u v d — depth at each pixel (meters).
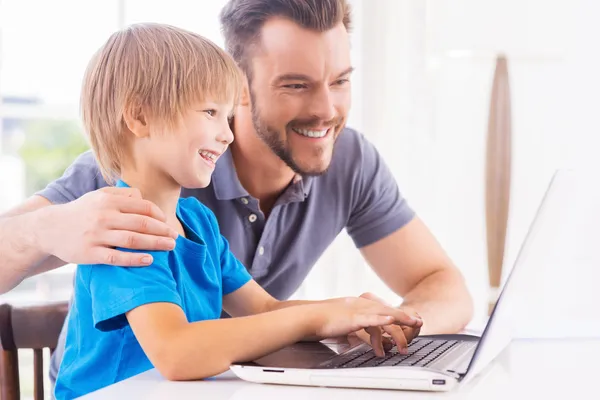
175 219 0.96
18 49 2.74
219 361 0.73
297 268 1.44
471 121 2.82
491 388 0.69
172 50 0.90
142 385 0.71
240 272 1.10
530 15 2.56
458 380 0.68
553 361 0.86
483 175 2.81
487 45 2.56
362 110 2.56
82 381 0.85
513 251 2.88
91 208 0.85
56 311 1.12
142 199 0.87
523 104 2.89
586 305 1.45
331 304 0.80
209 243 1.05
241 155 1.37
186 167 0.89
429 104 2.68
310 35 1.32
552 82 2.87
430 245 1.54
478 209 2.83
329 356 0.80
